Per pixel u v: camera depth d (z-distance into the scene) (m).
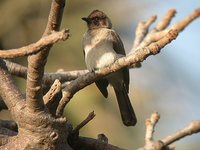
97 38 10.95
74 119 12.80
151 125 6.53
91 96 13.08
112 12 15.44
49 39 5.10
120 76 11.08
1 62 6.57
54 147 6.03
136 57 6.20
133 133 13.90
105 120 13.19
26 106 5.96
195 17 7.91
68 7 14.45
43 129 5.95
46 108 5.96
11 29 14.67
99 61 10.74
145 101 15.41
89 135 13.01
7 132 6.75
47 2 14.63
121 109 11.34
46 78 8.33
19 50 5.23
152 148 6.23
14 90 6.27
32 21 14.70
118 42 11.12
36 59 5.56
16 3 14.62
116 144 13.41
